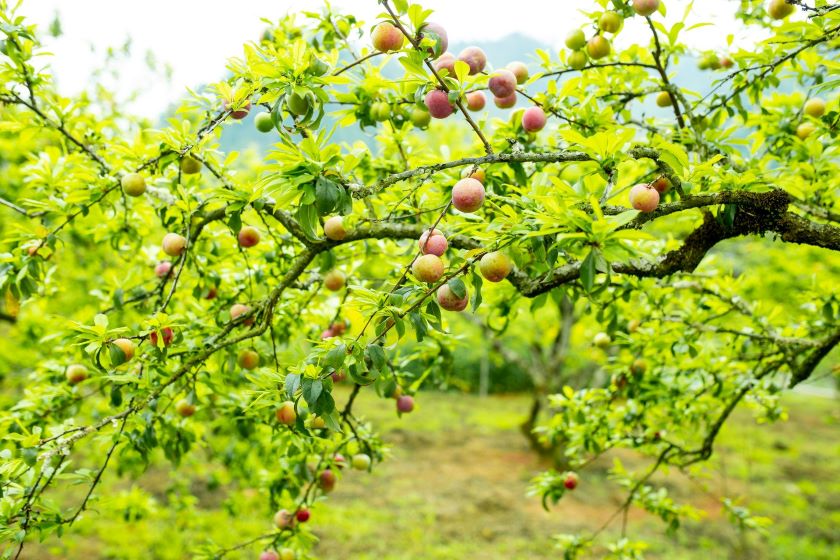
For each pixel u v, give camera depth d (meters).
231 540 5.38
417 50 1.45
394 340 1.49
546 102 2.20
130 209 2.69
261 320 2.13
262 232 2.70
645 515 6.74
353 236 2.05
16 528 1.78
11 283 2.08
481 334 7.82
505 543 5.91
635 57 2.44
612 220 1.27
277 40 2.35
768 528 6.42
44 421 2.34
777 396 2.96
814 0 2.05
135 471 3.45
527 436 8.61
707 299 2.83
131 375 1.87
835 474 8.44
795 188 2.45
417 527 6.20
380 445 2.76
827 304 2.73
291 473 2.57
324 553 5.53
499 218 1.54
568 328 7.80
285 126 1.66
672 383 2.94
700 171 1.63
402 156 2.55
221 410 2.71
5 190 4.38
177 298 2.83
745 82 2.34
